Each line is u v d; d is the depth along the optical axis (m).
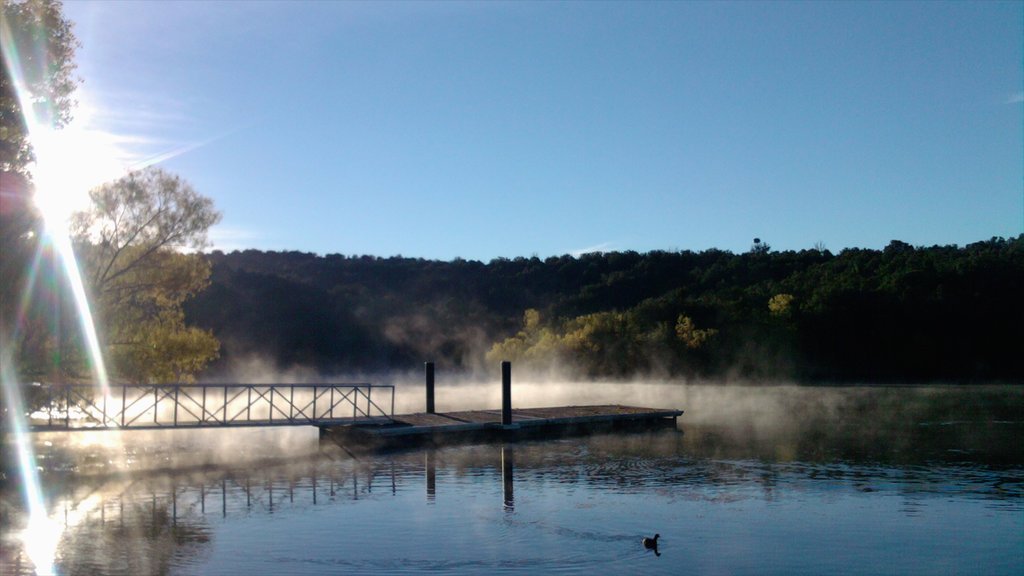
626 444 26.47
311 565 12.39
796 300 66.19
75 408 24.44
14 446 22.62
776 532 14.17
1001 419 33.81
